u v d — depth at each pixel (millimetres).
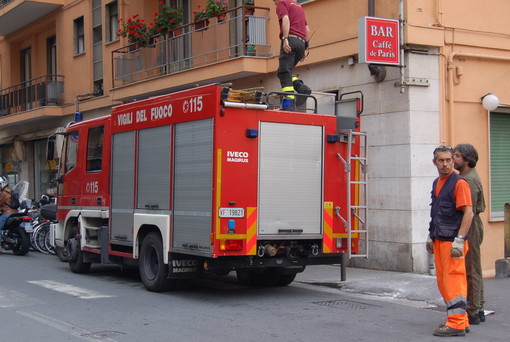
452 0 11672
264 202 8680
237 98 8586
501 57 12109
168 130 9336
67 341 6680
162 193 9422
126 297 9328
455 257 6809
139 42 17703
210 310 8336
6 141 27109
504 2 12312
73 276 11656
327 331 7148
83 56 22047
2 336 6902
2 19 24578
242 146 8531
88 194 11648
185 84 15836
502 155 12578
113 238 10695
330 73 12844
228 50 14930
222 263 8586
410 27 11094
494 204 12375
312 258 9172
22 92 25000
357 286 9961
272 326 7379
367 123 11977
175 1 18328
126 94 18078
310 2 13273
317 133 9148
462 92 11773
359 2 12195
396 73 11367
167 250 9156
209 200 8414
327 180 9203
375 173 11812
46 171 24984
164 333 7031
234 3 15914
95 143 11523
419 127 11281
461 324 6891
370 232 11930
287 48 10570
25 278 11359
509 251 11312
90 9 21641
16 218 14992
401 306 8703
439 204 6969
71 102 22812
